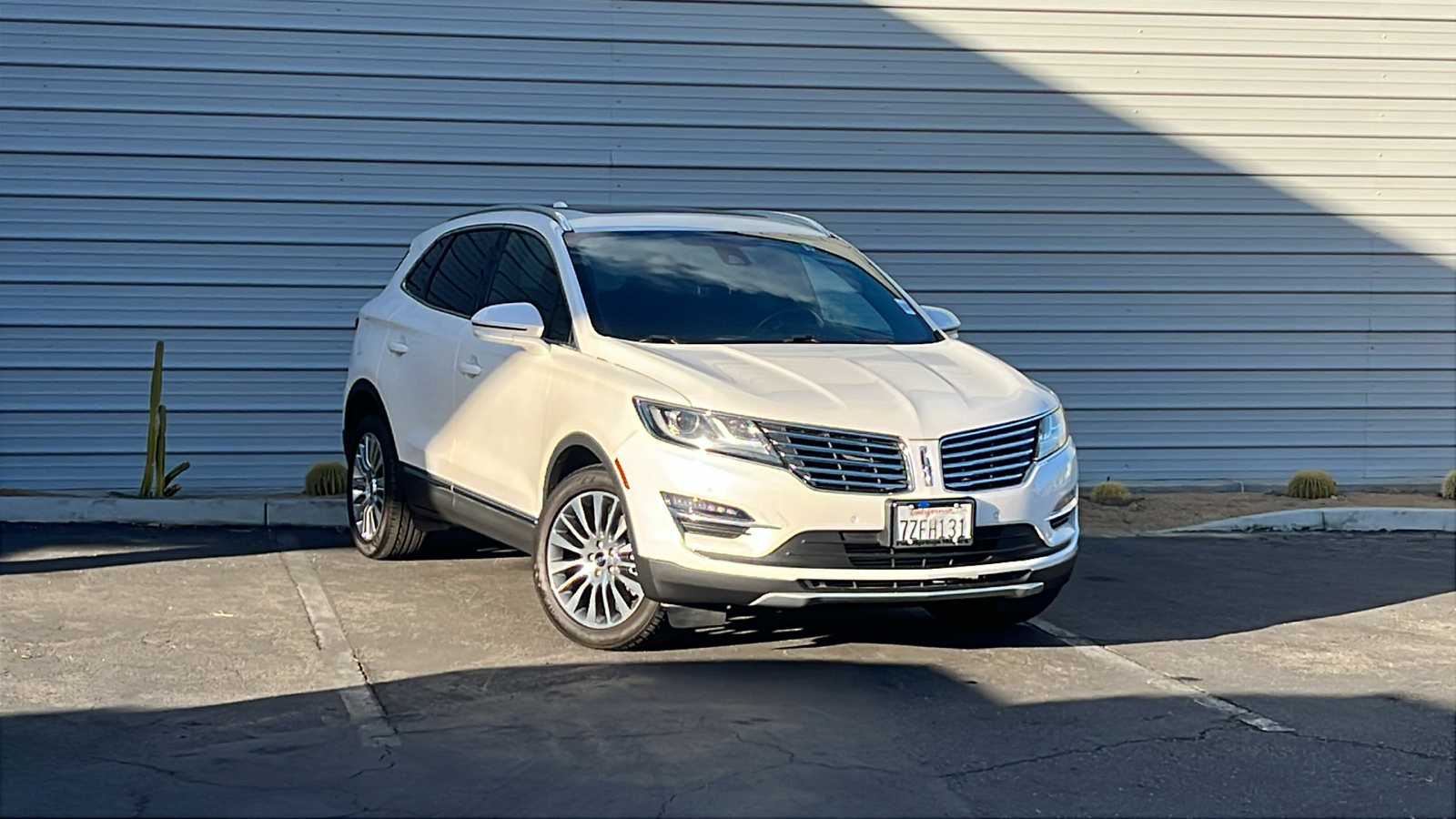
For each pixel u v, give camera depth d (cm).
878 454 596
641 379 620
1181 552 955
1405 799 468
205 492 1062
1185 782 480
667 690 576
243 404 1078
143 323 1062
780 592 585
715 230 771
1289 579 863
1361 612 768
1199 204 1179
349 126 1074
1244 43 1172
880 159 1137
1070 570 650
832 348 681
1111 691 591
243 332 1075
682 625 617
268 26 1059
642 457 601
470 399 735
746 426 589
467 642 647
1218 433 1198
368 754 492
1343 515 1066
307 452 1087
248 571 791
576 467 663
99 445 1064
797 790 464
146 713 533
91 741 500
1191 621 738
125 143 1051
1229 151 1179
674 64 1108
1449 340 1222
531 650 635
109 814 434
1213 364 1193
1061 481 641
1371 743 527
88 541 867
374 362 841
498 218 801
